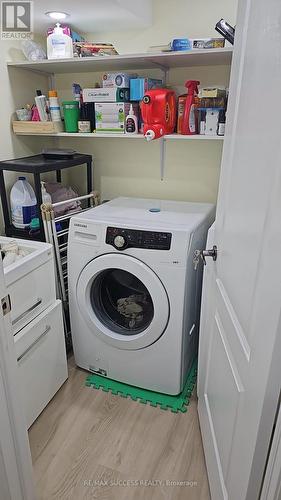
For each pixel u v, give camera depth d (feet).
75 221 5.63
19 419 3.44
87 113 6.57
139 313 6.12
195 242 5.29
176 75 6.55
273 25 2.38
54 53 6.08
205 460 4.86
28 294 5.04
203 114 5.85
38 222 6.34
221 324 3.97
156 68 6.62
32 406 5.41
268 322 2.37
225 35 5.10
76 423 5.55
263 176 2.56
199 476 4.73
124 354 5.97
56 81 7.43
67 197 7.18
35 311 5.27
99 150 7.65
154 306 5.33
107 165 7.70
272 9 2.41
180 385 5.91
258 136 2.70
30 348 5.13
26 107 6.84
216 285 4.27
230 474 3.45
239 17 3.57
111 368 6.24
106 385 6.31
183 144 6.91
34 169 5.91
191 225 5.26
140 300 6.12
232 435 3.39
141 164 7.38
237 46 3.62
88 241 5.55
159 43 6.48
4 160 6.59
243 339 3.08
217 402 4.15
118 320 6.17
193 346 6.40
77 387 6.27
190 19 6.16
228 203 3.80
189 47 5.40
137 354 5.86
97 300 6.13
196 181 7.06
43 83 7.34
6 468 3.34
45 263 5.34
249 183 2.93
